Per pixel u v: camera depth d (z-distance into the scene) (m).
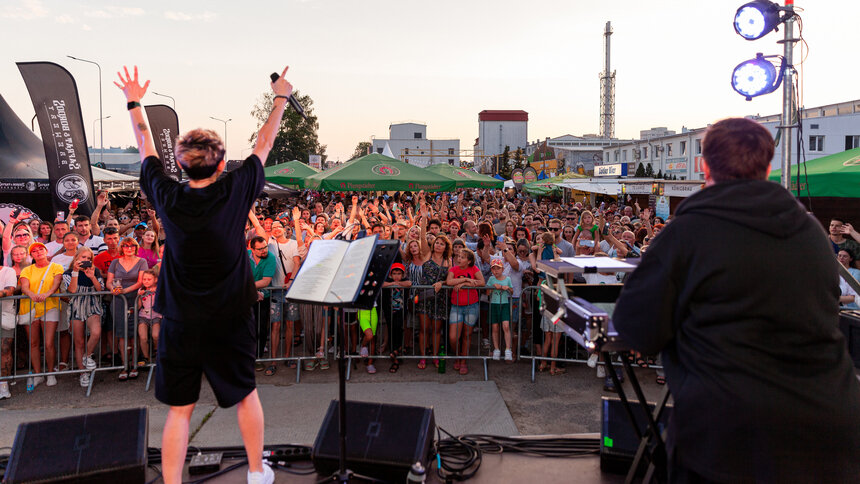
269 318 6.54
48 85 9.11
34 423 2.91
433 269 6.73
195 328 2.36
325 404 5.36
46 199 11.28
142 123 2.58
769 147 1.68
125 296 6.02
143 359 6.44
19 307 5.81
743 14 4.31
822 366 1.55
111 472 2.75
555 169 45.59
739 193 1.62
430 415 3.09
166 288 2.41
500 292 6.49
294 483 2.93
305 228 7.38
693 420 1.59
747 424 1.50
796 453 1.48
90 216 9.47
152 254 7.16
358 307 2.50
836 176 6.23
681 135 41.84
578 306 2.07
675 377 1.70
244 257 2.47
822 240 1.64
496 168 70.12
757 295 1.53
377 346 7.17
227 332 2.43
